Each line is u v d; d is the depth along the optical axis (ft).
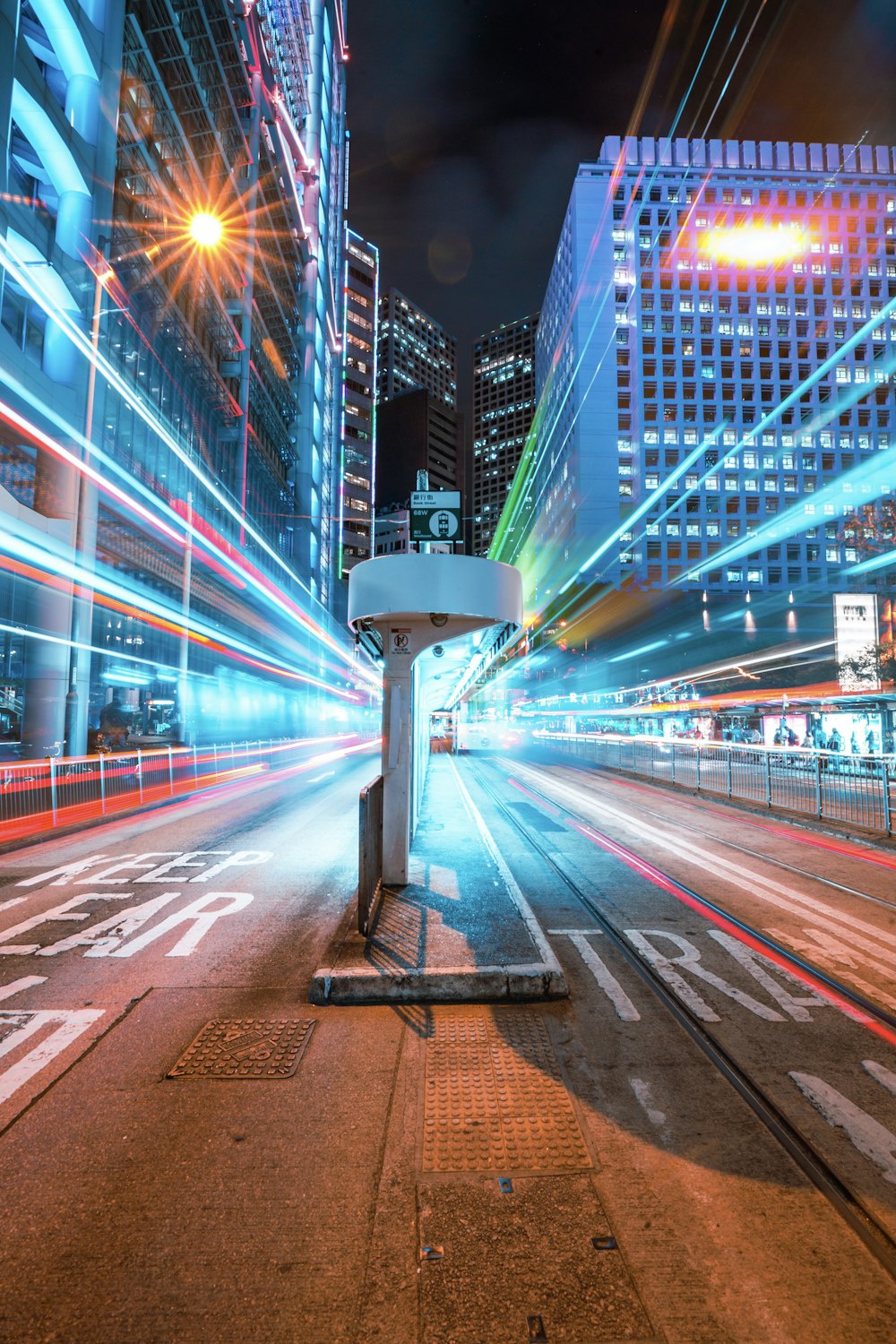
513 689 307.99
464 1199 8.89
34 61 67.82
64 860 31.60
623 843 34.91
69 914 22.38
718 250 311.68
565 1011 14.82
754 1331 6.88
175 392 126.11
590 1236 8.23
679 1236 8.23
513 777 75.10
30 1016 14.52
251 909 22.97
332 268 306.35
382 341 652.07
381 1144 10.06
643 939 19.61
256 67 164.35
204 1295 7.36
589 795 57.77
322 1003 15.15
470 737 214.69
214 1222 8.44
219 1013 14.65
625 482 300.20
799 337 310.86
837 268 314.76
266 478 197.67
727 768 53.31
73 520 77.97
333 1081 11.85
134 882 27.07
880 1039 13.48
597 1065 12.44
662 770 67.21
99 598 97.35
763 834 38.04
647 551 297.33
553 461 369.09
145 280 105.09
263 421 193.06
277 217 193.98
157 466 116.16
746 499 301.63
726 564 297.74
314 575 243.19
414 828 33.99
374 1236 8.21
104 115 82.17
